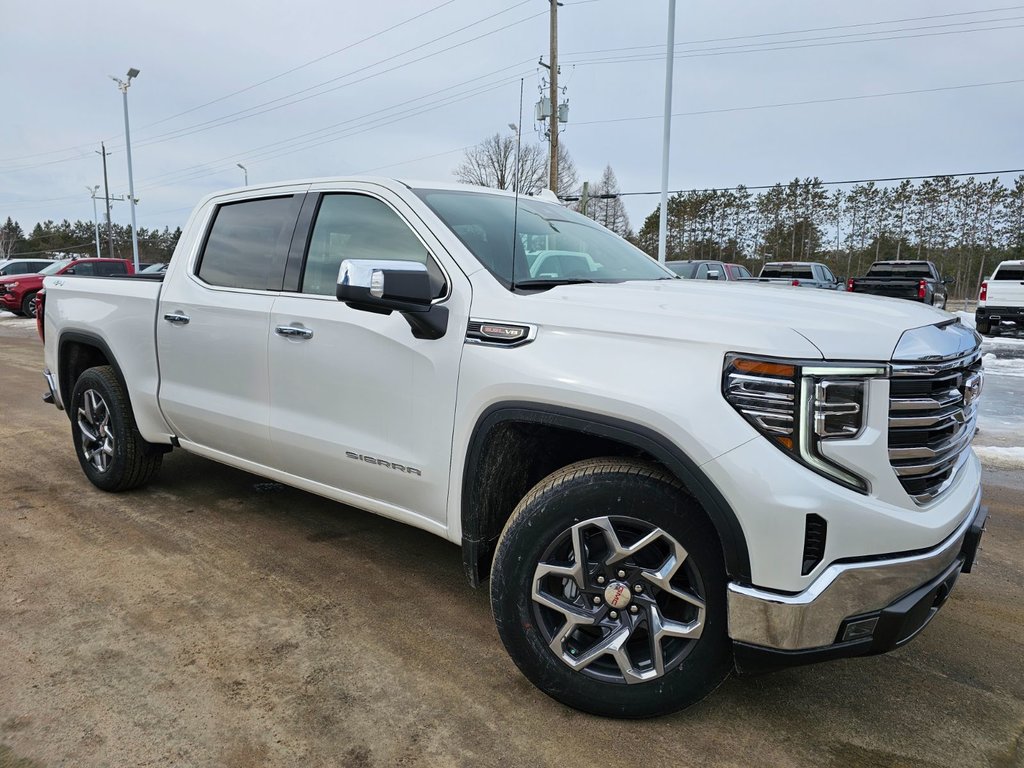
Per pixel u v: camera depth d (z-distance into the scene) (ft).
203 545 11.85
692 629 6.89
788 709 7.78
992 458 18.92
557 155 44.73
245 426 11.01
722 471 6.27
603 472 7.09
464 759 6.84
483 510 8.25
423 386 8.55
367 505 9.91
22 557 11.21
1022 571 11.63
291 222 10.78
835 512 6.13
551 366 7.25
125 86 94.68
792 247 212.43
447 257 8.75
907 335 6.61
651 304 7.23
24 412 22.57
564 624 7.37
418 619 9.55
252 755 6.83
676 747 7.08
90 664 8.27
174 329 12.16
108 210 181.37
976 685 8.33
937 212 200.75
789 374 6.15
